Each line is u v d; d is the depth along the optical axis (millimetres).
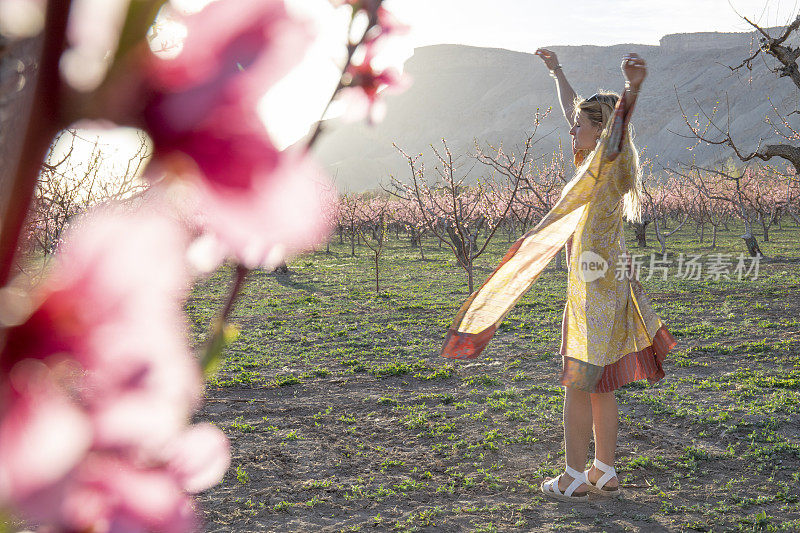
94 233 214
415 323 13273
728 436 6129
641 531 4418
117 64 213
